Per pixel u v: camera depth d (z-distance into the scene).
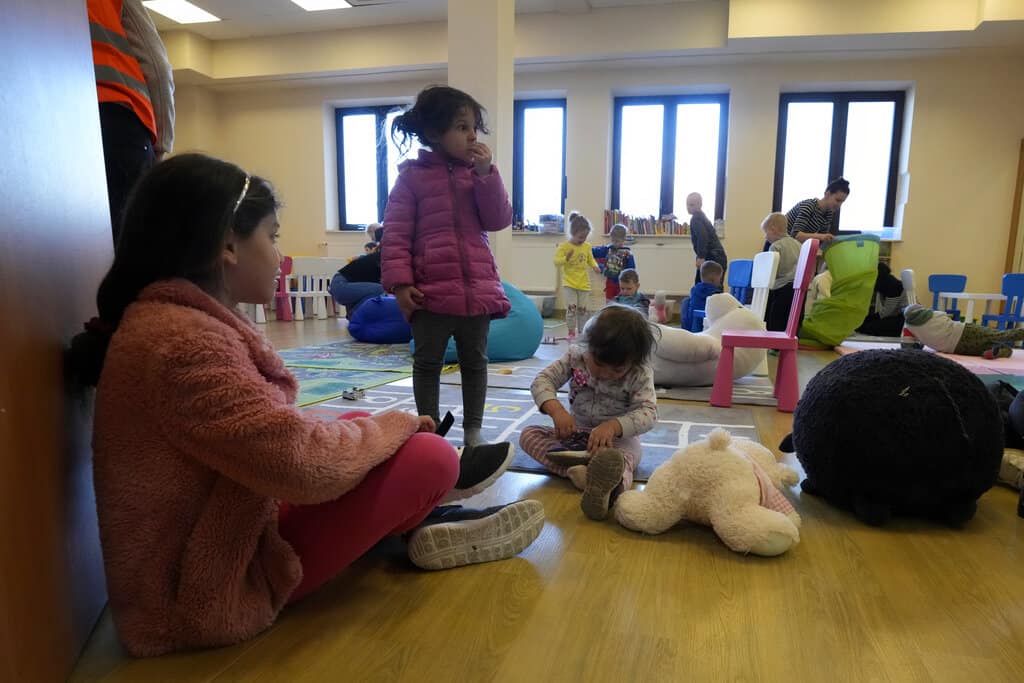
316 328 5.34
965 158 5.73
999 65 5.57
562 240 6.55
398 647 0.87
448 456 0.96
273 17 6.02
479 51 3.54
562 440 1.59
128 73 1.40
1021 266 5.61
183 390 0.75
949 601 1.01
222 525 0.82
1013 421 1.75
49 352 0.75
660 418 2.20
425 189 1.76
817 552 1.19
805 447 1.43
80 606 0.84
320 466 0.80
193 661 0.84
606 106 6.35
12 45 0.66
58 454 0.77
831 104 6.10
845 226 6.26
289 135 7.23
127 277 0.81
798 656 0.86
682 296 6.35
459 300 1.73
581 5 5.59
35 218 0.72
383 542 1.21
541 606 0.99
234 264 0.87
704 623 0.94
